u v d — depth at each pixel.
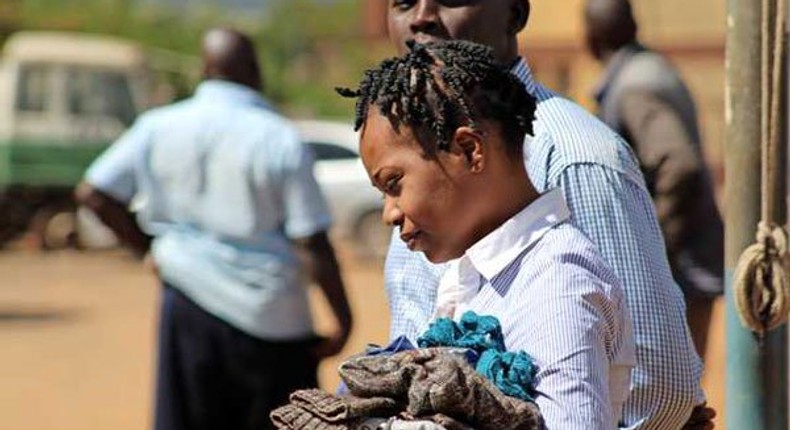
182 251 7.53
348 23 54.88
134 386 15.93
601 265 3.34
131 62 32.91
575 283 3.27
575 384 3.16
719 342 15.54
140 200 7.69
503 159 3.36
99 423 13.88
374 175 3.38
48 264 29.94
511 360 3.19
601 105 8.16
